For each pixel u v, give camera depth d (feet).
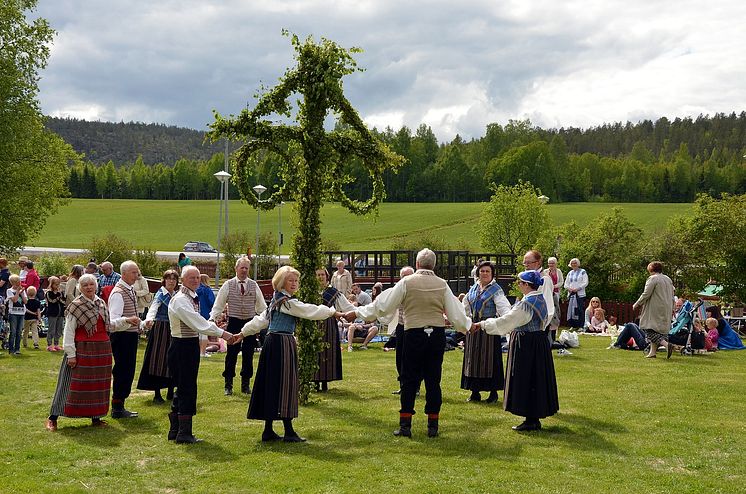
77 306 26.11
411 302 25.00
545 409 25.62
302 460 21.75
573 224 86.12
